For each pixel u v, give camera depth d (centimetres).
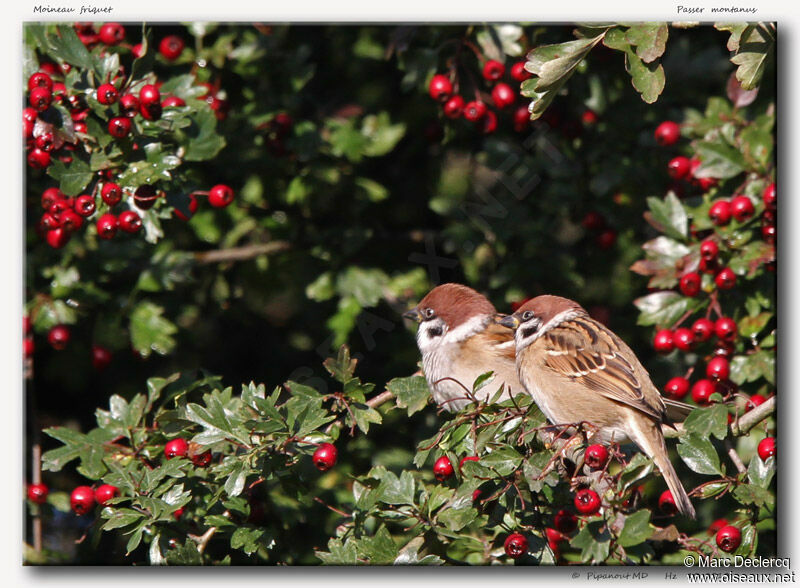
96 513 810
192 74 1002
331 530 1058
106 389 1269
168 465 784
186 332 1287
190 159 920
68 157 881
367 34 1224
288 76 1152
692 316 1020
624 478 712
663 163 1167
